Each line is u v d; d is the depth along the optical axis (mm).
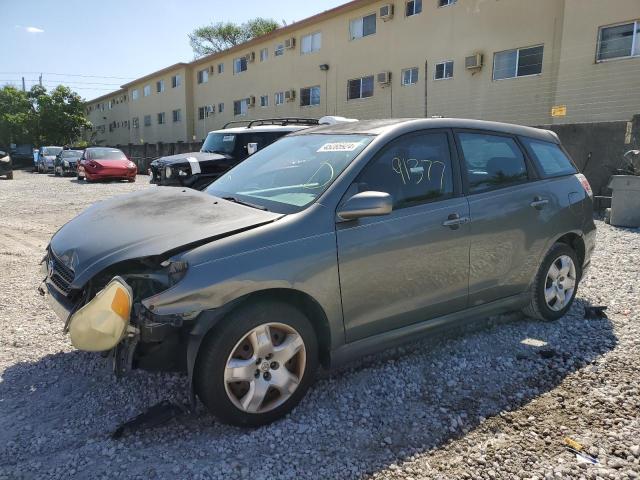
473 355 3955
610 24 14773
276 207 3342
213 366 2807
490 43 18109
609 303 5055
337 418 3102
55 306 3156
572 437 2889
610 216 9109
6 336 4262
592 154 10555
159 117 42469
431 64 20250
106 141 54531
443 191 3760
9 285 5754
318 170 3562
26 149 44969
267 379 2998
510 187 4172
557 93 16188
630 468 2617
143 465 2646
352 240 3217
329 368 3287
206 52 51688
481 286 3951
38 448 2791
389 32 21922
